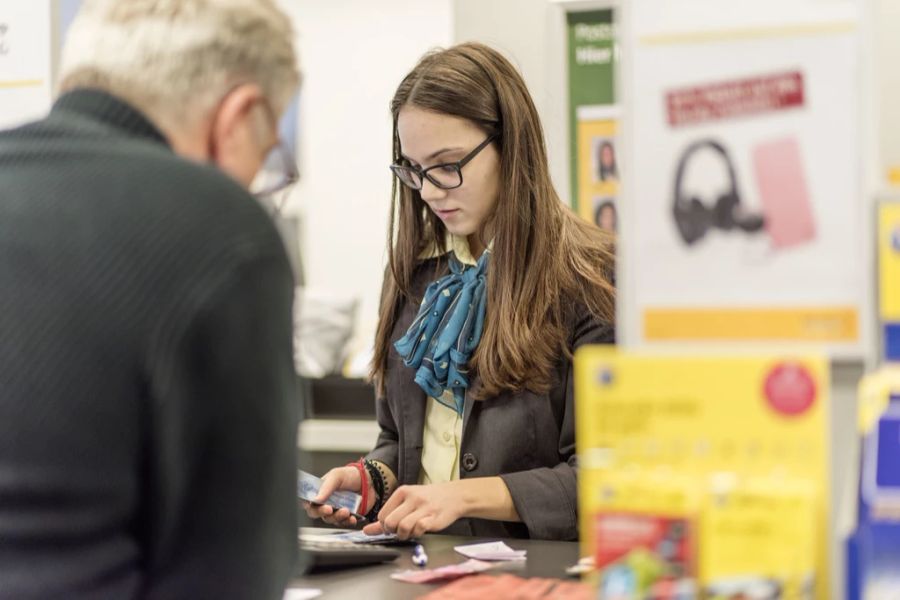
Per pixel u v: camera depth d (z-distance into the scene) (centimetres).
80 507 114
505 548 192
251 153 136
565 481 214
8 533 114
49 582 114
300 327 462
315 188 659
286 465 122
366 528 202
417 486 207
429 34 642
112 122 126
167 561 119
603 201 316
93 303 114
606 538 103
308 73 656
